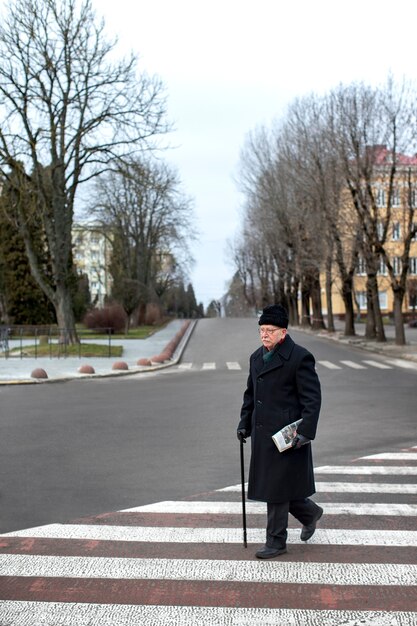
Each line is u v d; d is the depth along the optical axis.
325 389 15.88
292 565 4.85
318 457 8.50
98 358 26.11
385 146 28.22
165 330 48.62
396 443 9.34
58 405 13.73
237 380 18.44
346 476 7.50
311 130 33.28
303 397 4.77
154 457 8.59
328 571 4.73
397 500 6.52
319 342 35.22
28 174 28.33
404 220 28.53
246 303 93.50
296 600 4.27
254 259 68.62
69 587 4.51
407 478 7.38
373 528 5.67
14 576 4.71
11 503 6.52
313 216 33.91
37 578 4.66
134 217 51.75
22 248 49.00
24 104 25.81
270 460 4.83
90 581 4.61
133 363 24.05
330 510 6.21
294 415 4.81
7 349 28.91
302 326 51.09
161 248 57.84
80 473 7.74
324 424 10.94
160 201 51.72
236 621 3.98
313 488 4.97
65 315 28.56
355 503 6.43
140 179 28.30
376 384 16.88
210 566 4.85
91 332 45.25
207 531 5.66
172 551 5.18
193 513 6.18
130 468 7.98
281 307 4.94
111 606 4.21
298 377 4.79
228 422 11.29
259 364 4.95
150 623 3.96
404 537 5.44
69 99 26.56
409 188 27.06
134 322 53.66
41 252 48.75
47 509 6.31
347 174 28.28
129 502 6.55
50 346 26.89
